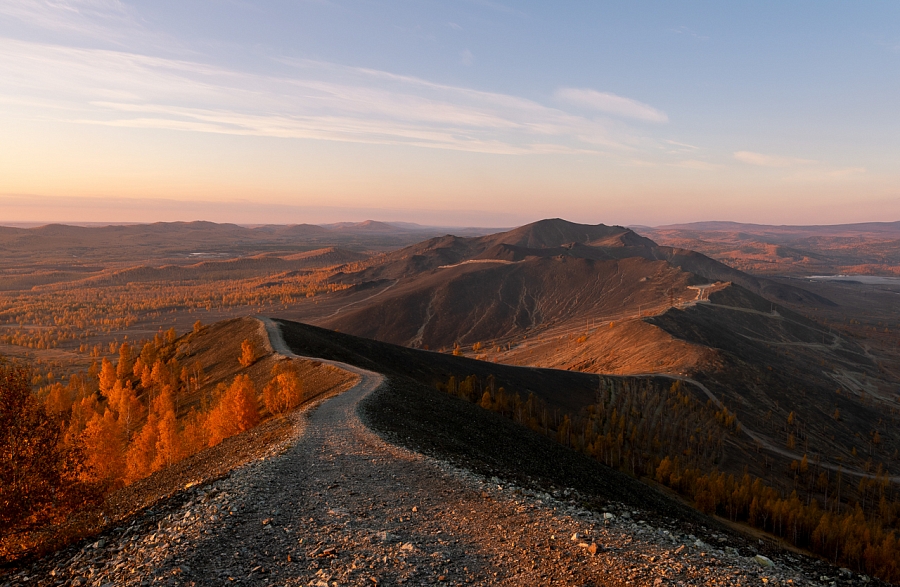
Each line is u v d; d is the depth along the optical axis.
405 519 21.31
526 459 53.53
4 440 23.50
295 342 120.69
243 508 21.78
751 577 15.81
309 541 18.67
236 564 16.48
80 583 15.84
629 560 16.98
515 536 19.45
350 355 115.94
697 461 134.50
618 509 23.58
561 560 17.17
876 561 67.44
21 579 17.66
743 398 196.50
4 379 24.22
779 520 84.81
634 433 136.38
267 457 31.72
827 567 17.47
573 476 55.38
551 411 141.50
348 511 22.12
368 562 16.80
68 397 126.44
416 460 31.75
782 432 179.38
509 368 171.88
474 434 55.44
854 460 172.00
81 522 22.83
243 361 109.50
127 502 31.89
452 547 18.42
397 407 55.56
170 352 153.88
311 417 47.75
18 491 22.98
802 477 145.50
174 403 109.44
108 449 65.81
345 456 32.59
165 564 16.09
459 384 117.50
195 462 41.38
